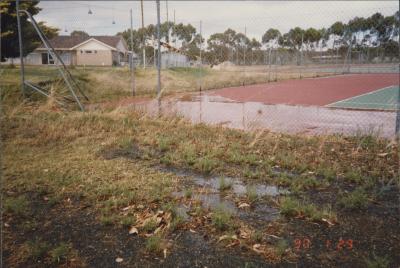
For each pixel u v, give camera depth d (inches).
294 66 1333.7
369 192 173.3
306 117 419.5
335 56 1435.8
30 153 238.2
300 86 927.7
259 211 155.1
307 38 1204.5
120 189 174.9
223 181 182.5
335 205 159.0
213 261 117.3
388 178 190.2
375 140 264.8
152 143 266.4
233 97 660.1
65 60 1685.5
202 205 160.9
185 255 120.7
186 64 1047.6
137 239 131.3
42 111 377.1
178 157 228.5
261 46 1040.8
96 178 192.4
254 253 121.7
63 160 224.2
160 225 141.0
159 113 361.4
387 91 785.6
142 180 189.9
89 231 137.4
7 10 787.4
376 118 410.3
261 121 384.8
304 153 238.8
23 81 419.5
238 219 146.9
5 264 116.2
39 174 197.0
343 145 258.7
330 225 141.0
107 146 260.5
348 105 538.0
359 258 118.3
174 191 177.6
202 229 138.3
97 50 1728.6
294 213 151.0
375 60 1164.5
